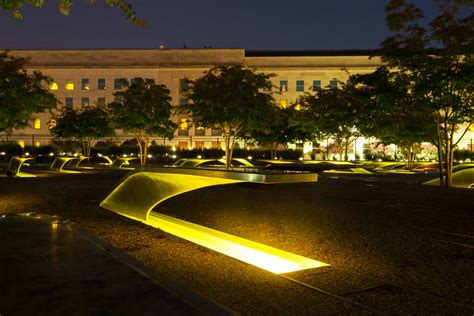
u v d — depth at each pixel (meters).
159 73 70.69
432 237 9.31
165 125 36.16
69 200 14.75
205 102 26.55
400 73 20.48
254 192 18.28
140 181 11.98
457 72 18.28
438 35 19.27
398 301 5.37
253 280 6.06
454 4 19.14
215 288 5.69
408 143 37.69
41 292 4.47
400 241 8.93
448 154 21.17
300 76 69.75
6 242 6.67
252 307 5.04
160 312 3.97
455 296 5.62
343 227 10.42
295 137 44.12
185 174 9.96
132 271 5.20
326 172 34.06
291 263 7.35
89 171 32.62
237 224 10.86
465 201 15.27
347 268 6.97
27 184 20.73
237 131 29.39
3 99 19.34
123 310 4.00
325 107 34.59
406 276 6.54
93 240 6.83
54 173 29.75
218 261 7.09
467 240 9.02
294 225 10.70
